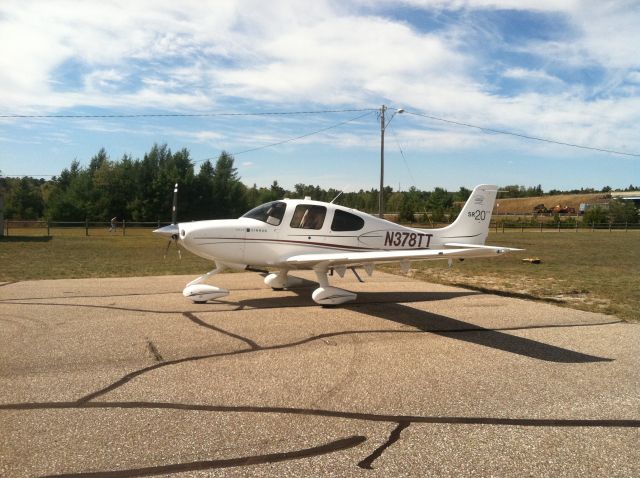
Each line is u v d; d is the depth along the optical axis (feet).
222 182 172.55
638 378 15.37
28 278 35.76
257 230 26.53
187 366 15.71
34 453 10.00
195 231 25.67
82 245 68.23
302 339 19.30
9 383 13.94
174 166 166.81
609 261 54.49
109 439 10.66
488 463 10.02
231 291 30.78
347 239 28.25
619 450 10.69
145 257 52.90
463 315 24.64
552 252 66.85
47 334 19.38
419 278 39.40
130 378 14.49
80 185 166.71
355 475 9.44
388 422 11.84
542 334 20.90
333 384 14.29
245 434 11.02
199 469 9.53
